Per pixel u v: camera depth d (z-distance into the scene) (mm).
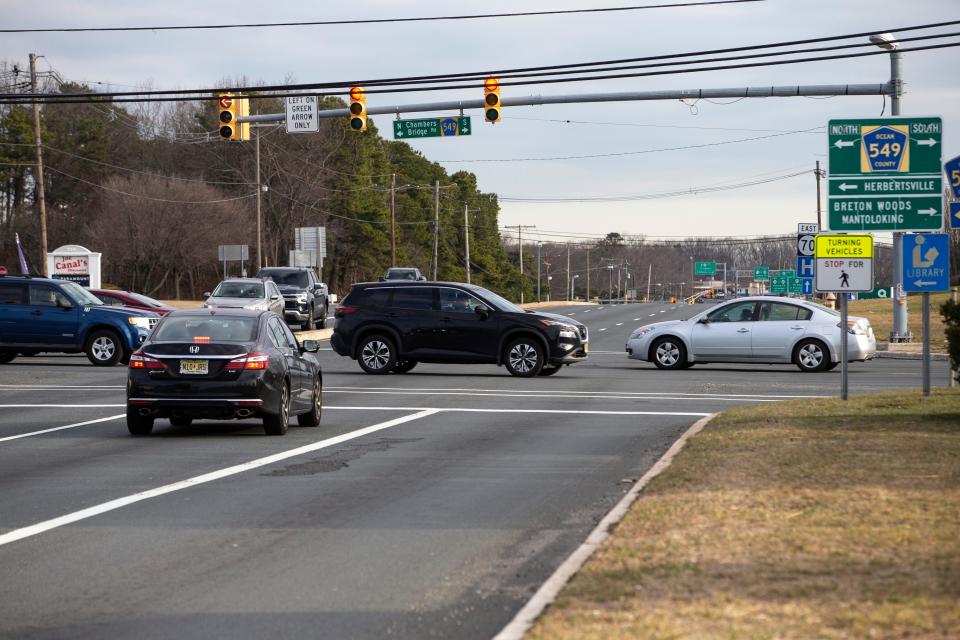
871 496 14102
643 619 9156
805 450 18281
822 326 42438
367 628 9953
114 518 15102
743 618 9078
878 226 25141
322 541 13602
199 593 11211
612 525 13648
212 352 23188
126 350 43906
